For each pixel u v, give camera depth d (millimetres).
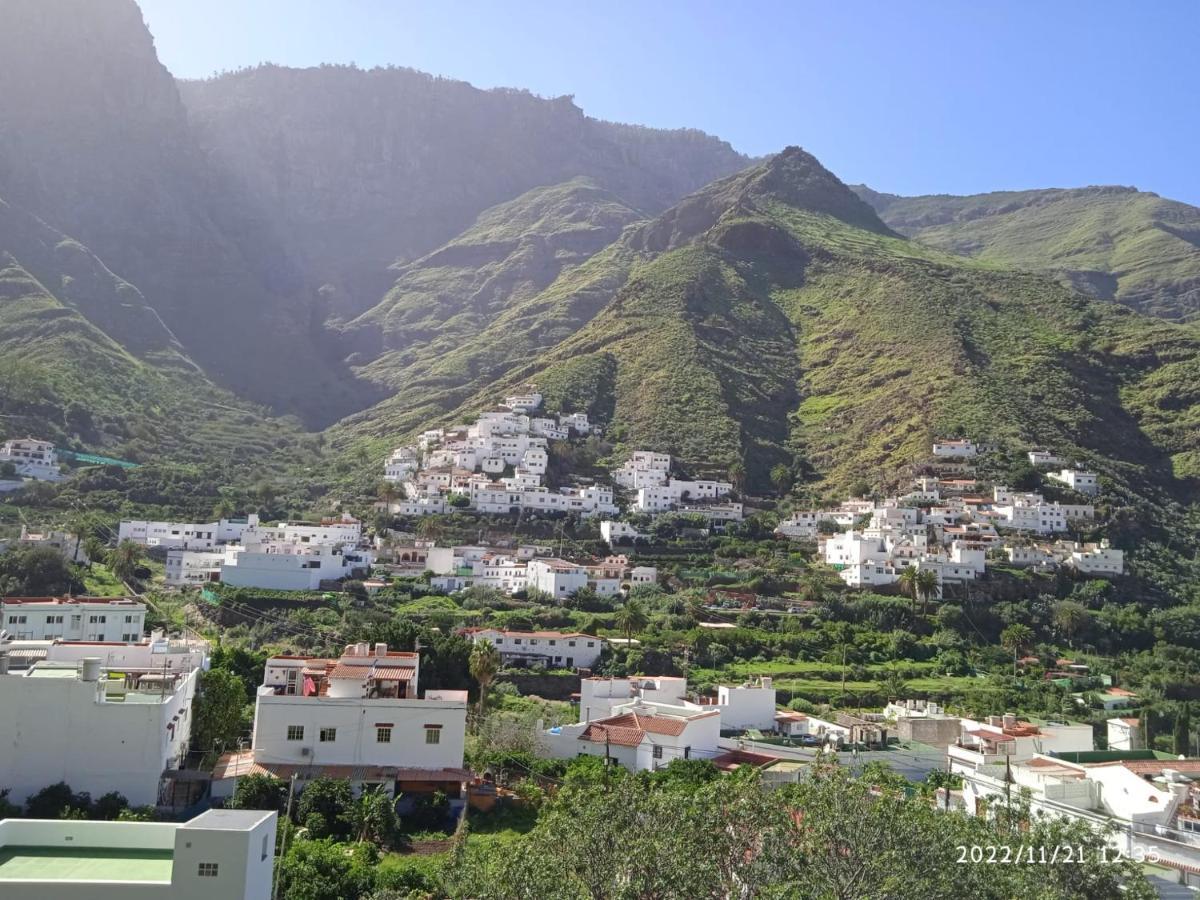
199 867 54281
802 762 107500
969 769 90375
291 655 141500
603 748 109312
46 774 82562
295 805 87000
